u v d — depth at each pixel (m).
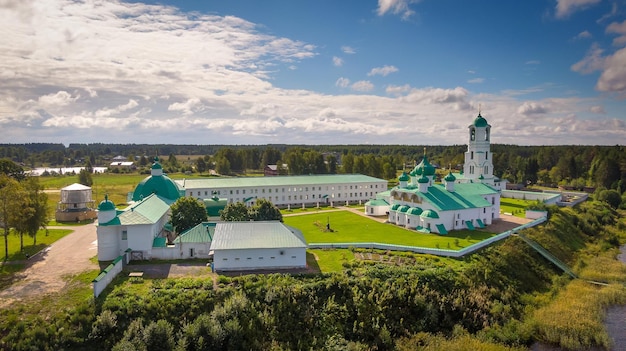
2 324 56.78
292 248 78.62
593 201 173.75
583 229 128.75
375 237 104.44
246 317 61.00
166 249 84.25
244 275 73.62
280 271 77.12
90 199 136.00
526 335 65.75
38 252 87.69
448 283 74.62
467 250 88.69
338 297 68.38
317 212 145.12
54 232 107.25
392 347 61.44
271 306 64.19
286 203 163.75
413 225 114.50
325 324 63.22
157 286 67.94
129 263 81.06
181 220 94.12
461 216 113.88
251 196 158.88
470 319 68.50
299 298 66.25
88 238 100.56
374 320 64.75
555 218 125.62
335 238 103.62
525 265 90.31
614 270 94.31
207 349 56.19
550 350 63.50
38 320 57.84
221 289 66.88
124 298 63.78
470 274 78.38
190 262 82.19
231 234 80.69
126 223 82.25
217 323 58.22
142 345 53.88
